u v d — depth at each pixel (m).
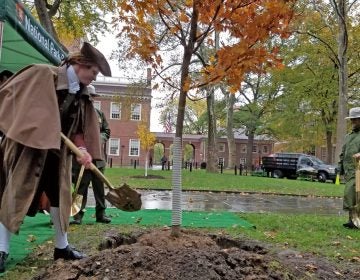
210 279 3.03
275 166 34.59
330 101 34.09
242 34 4.02
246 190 15.41
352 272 3.95
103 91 46.72
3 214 3.40
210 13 4.07
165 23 4.29
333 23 28.47
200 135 70.44
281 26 3.99
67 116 3.67
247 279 3.15
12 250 4.33
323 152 53.69
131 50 4.67
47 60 7.73
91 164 3.63
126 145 47.31
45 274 3.29
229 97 41.97
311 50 32.75
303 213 9.41
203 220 7.34
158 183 16.52
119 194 3.70
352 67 33.22
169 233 4.40
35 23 6.29
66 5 20.73
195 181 18.62
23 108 3.30
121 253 3.34
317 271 3.81
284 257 4.29
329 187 19.17
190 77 4.24
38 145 3.26
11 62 8.08
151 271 3.09
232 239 4.77
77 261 3.37
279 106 39.56
